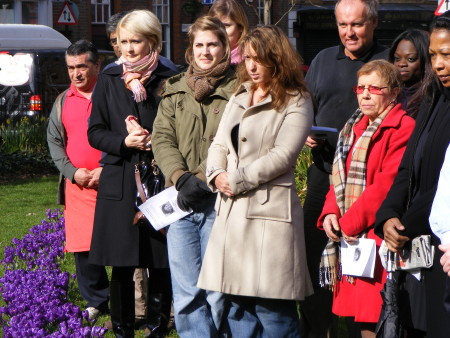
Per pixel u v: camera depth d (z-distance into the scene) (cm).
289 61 539
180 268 587
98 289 752
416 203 477
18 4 2984
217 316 577
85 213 742
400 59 596
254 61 537
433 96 482
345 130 570
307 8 3522
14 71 2034
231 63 657
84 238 741
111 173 643
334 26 3547
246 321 558
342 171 559
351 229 541
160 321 667
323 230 618
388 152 546
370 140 549
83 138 748
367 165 550
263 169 527
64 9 2606
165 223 590
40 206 1358
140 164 636
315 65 643
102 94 653
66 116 756
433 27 464
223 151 552
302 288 537
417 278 482
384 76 548
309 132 545
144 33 643
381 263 539
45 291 745
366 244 539
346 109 625
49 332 683
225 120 554
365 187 550
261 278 529
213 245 545
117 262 635
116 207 638
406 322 493
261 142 537
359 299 548
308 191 621
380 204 539
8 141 1767
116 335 655
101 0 3297
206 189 571
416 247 475
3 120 2012
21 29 2150
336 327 647
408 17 3488
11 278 805
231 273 536
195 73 597
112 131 648
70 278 870
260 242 532
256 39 535
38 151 1766
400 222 483
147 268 691
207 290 571
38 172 1702
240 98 554
